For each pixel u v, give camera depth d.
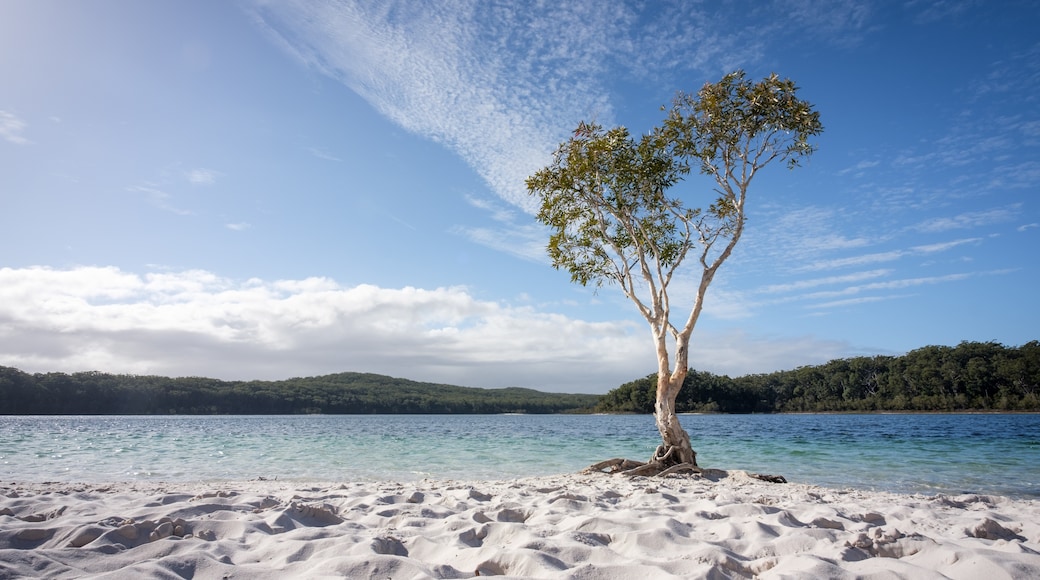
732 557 3.56
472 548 3.81
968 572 3.20
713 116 13.39
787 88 13.25
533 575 3.19
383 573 3.14
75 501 5.83
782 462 16.39
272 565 3.49
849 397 105.88
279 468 14.23
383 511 5.74
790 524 4.94
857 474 13.45
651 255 15.27
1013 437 28.14
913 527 5.04
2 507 5.32
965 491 10.66
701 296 13.29
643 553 3.85
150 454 18.11
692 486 9.72
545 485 9.42
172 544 3.75
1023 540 4.71
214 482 10.50
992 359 91.75
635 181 13.94
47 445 21.80
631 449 21.58
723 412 111.50
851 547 3.80
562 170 13.99
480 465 15.45
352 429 41.62
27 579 3.01
